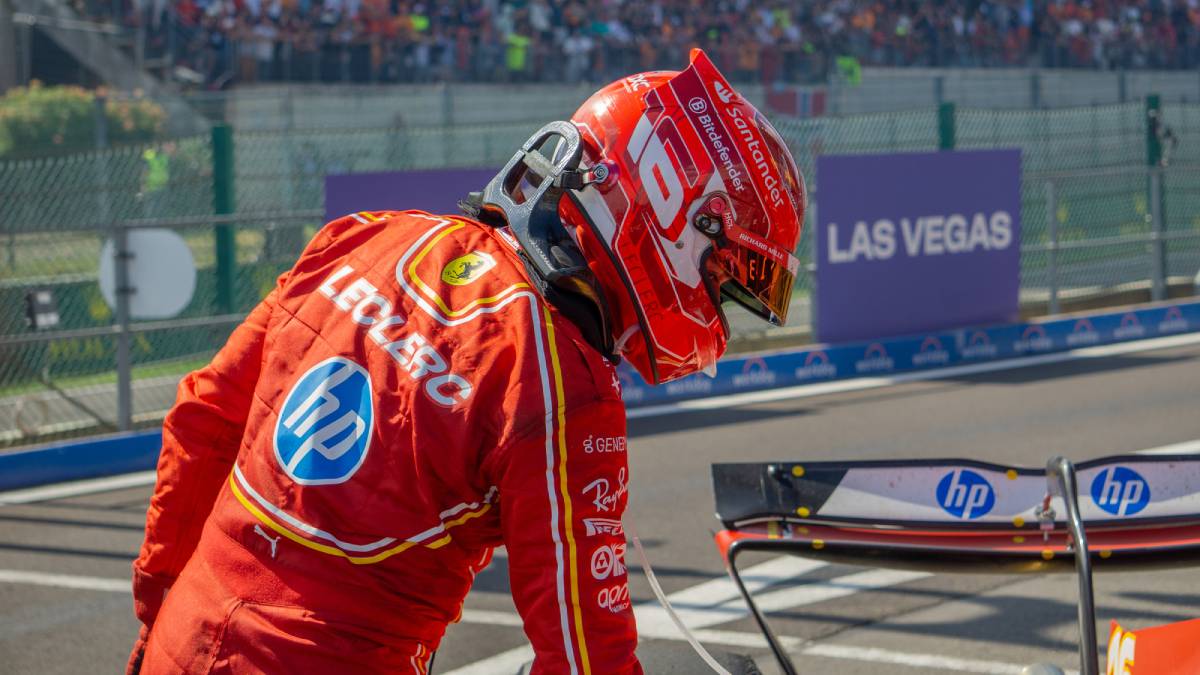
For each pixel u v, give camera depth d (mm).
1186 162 14125
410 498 1375
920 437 7320
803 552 2162
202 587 1455
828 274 9617
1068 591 4555
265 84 16328
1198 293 12422
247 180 11734
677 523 5582
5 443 7422
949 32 20266
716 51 17141
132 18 16000
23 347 8234
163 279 7320
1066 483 2107
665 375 1589
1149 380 9102
